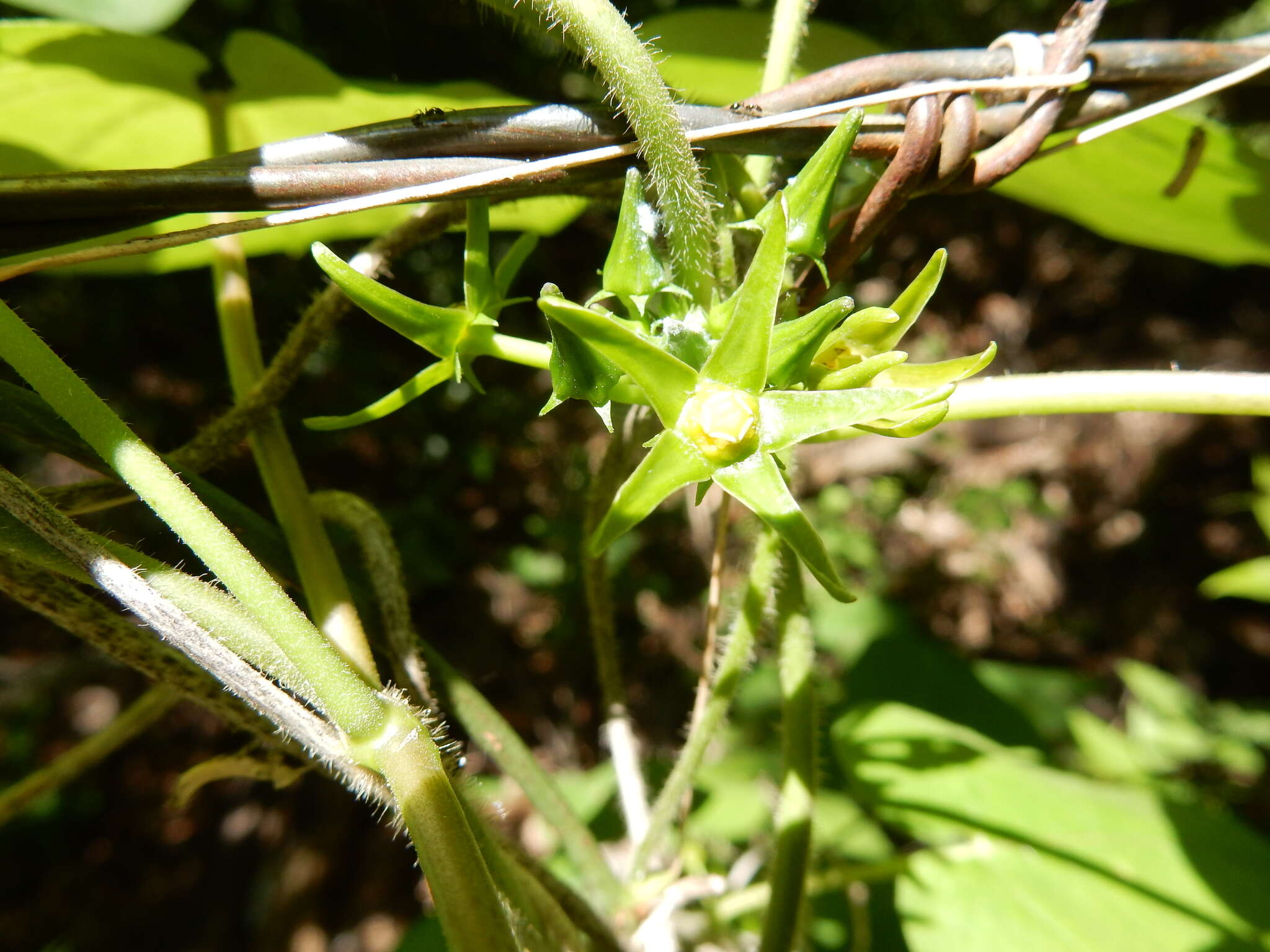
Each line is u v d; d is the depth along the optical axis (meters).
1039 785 0.17
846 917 0.19
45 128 0.13
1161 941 0.14
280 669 0.07
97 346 0.42
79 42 0.12
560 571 0.47
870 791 0.17
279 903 0.39
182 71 0.13
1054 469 0.58
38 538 0.07
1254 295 0.59
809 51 0.17
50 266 0.07
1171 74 0.09
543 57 0.38
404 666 0.09
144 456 0.06
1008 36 0.09
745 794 0.25
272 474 0.09
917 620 0.54
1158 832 0.16
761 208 0.09
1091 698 0.54
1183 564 0.58
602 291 0.07
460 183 0.07
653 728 0.45
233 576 0.06
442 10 0.30
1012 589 0.56
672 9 0.43
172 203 0.07
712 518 0.15
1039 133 0.09
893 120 0.09
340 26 0.31
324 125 0.15
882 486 0.56
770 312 0.06
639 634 0.47
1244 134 0.16
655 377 0.06
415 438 0.47
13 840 0.40
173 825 0.42
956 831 0.16
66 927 0.40
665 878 0.11
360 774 0.07
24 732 0.42
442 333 0.07
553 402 0.07
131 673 0.44
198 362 0.44
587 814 0.23
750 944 0.15
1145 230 0.16
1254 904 0.15
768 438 0.06
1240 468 0.57
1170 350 0.60
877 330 0.07
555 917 0.09
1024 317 0.61
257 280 0.40
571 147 0.08
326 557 0.09
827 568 0.06
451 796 0.06
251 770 0.09
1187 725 0.37
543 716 0.46
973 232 0.60
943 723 0.19
